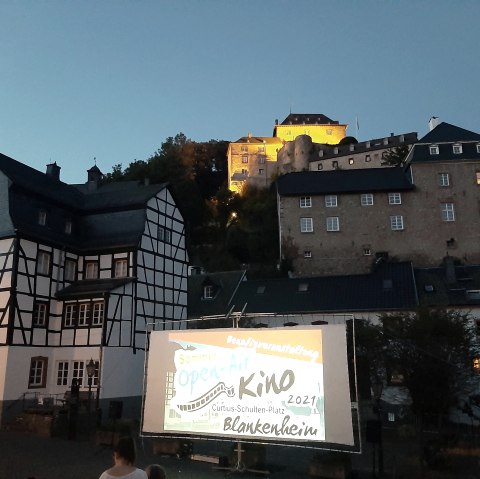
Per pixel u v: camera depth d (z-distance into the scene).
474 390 17.38
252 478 11.10
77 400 17.14
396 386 19.72
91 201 26.38
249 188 64.81
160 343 13.10
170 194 26.81
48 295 21.97
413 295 25.89
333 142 84.44
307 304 27.09
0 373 19.48
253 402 11.59
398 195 43.59
